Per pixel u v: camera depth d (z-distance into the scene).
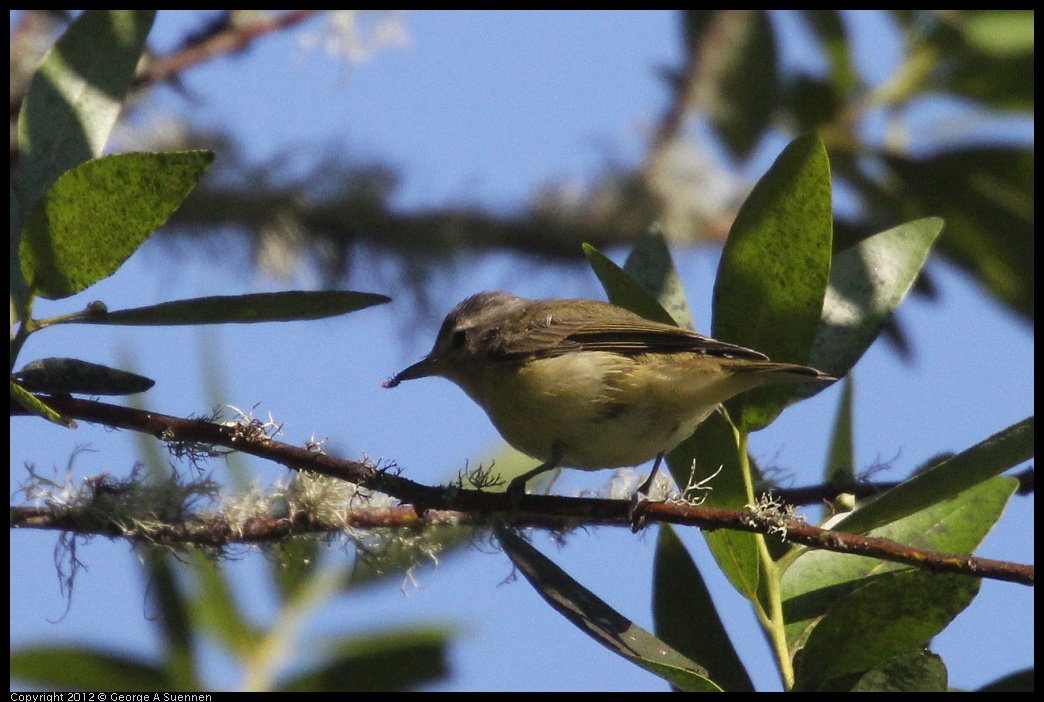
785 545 7.72
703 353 7.92
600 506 7.53
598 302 11.07
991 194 11.72
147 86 11.17
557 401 9.80
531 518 7.76
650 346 8.57
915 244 8.48
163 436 6.90
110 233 6.43
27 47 11.02
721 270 7.78
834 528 6.92
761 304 7.80
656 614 7.55
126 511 7.10
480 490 7.74
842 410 8.68
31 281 6.48
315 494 7.25
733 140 12.88
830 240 7.55
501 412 10.40
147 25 7.69
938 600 6.76
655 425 9.32
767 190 7.52
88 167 6.25
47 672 7.41
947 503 7.76
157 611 7.61
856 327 8.35
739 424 8.35
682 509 7.10
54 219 6.34
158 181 6.32
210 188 12.23
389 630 7.77
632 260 8.95
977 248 11.81
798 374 7.70
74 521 7.07
